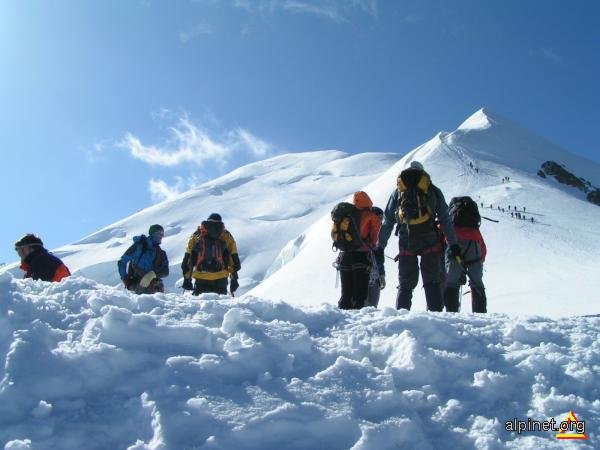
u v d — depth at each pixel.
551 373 3.89
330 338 4.38
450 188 82.31
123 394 3.30
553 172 97.69
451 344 4.35
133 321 3.91
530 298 26.97
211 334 3.99
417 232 7.15
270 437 3.06
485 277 41.72
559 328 4.88
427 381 3.79
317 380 3.58
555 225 59.22
